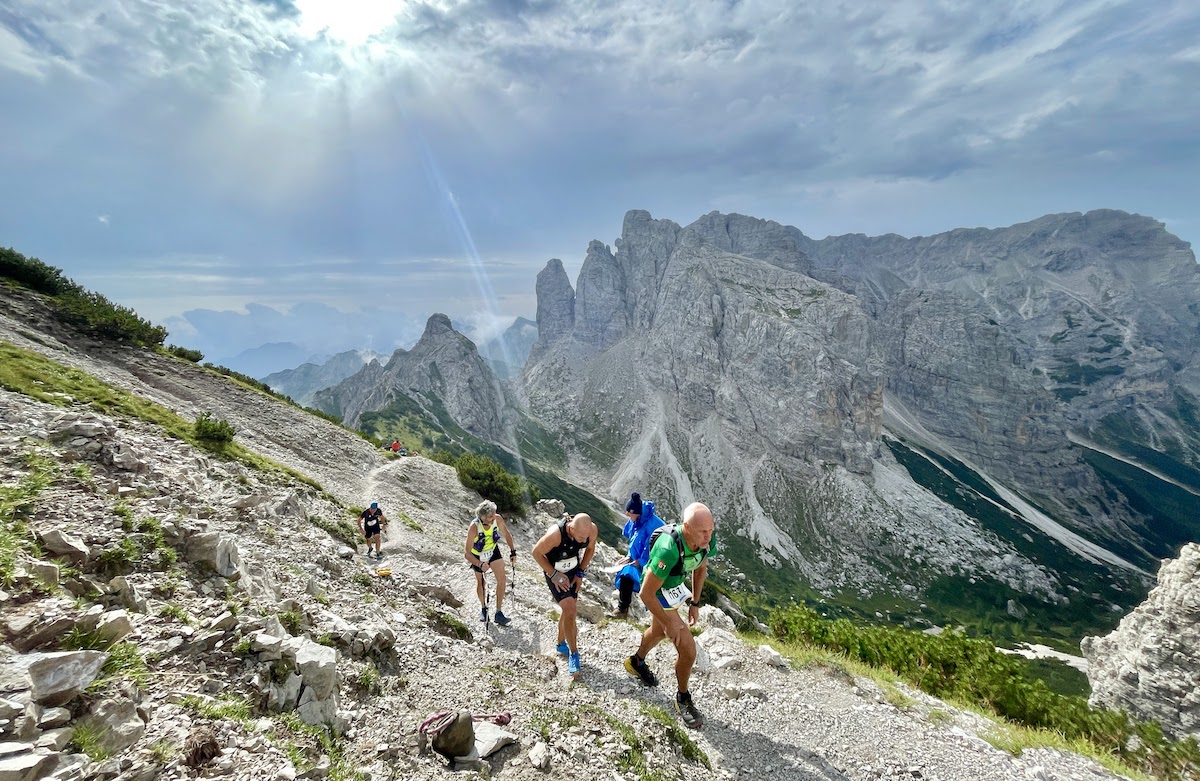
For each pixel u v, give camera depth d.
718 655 11.99
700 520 7.47
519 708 7.23
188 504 10.09
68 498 7.12
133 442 12.46
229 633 5.66
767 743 8.59
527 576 22.67
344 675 6.54
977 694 14.44
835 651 17.14
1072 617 174.00
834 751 8.77
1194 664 33.09
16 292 37.06
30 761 3.11
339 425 51.47
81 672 4.04
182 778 3.74
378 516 21.09
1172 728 33.03
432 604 13.35
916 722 10.52
